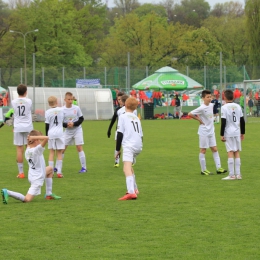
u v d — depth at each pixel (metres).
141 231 9.02
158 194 12.34
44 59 76.56
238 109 14.48
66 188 13.39
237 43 88.25
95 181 14.57
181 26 82.75
